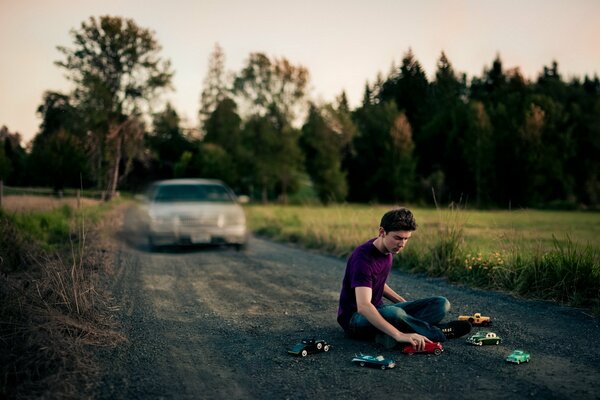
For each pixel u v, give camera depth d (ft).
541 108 184.03
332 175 196.54
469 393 10.60
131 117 133.18
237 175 203.72
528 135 171.12
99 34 130.52
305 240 43.45
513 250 23.65
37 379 11.14
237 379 11.73
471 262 25.14
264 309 19.31
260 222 64.59
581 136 188.55
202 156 203.21
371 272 13.58
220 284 24.72
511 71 238.48
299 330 16.19
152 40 134.21
